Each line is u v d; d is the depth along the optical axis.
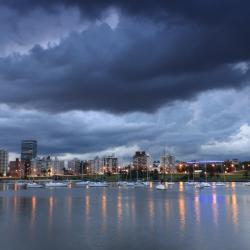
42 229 68.50
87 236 61.00
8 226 72.56
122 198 160.38
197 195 180.00
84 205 122.75
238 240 56.66
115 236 60.78
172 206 115.81
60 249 51.84
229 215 89.06
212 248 51.44
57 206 119.38
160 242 55.59
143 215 90.25
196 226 70.75
